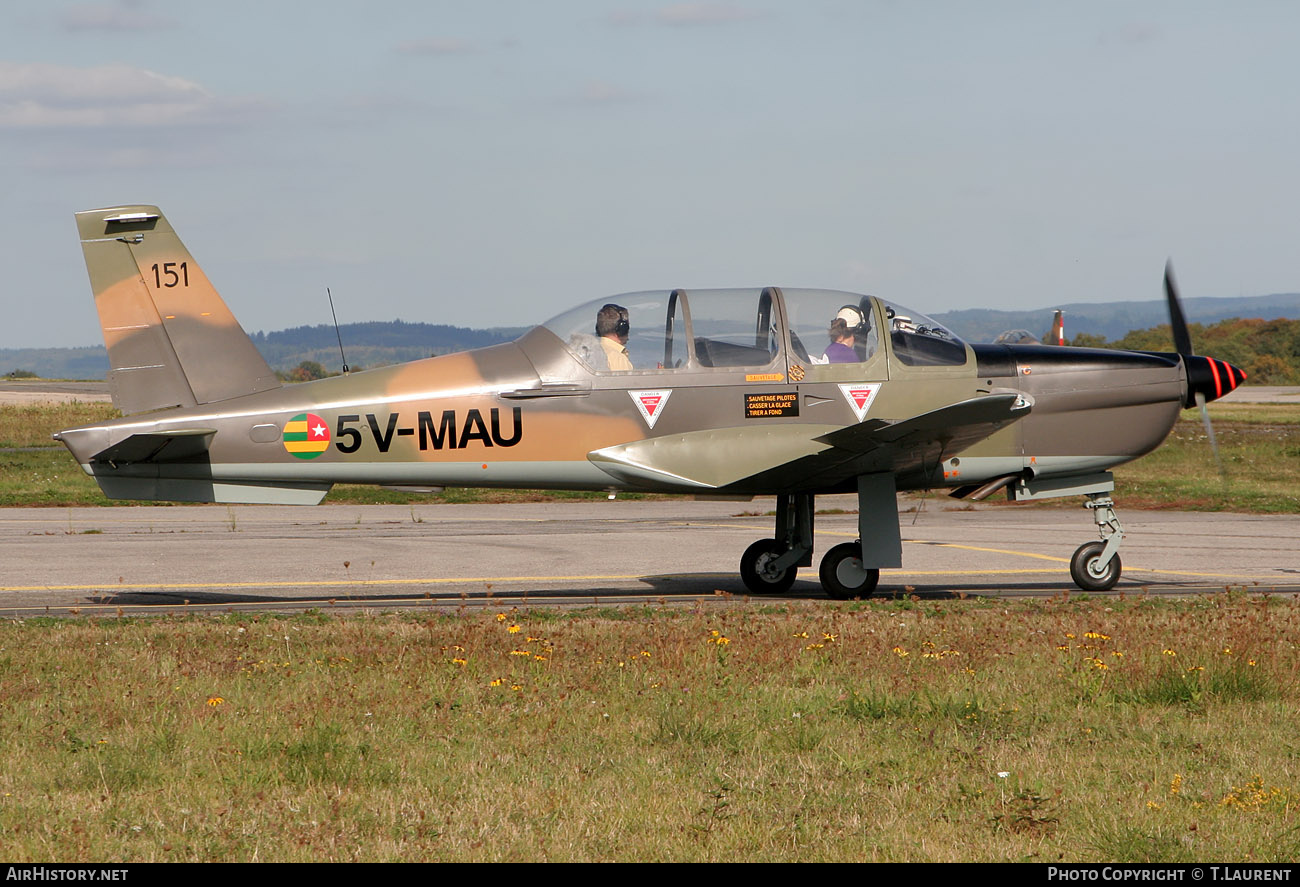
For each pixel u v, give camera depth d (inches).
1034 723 714.8
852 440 1105.4
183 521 2123.5
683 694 764.6
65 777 592.4
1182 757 643.5
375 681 797.9
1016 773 608.1
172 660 860.0
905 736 681.0
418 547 1716.3
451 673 821.9
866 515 1218.0
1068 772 613.3
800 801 566.6
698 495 1232.8
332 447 1181.1
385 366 1224.2
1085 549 1282.0
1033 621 1040.2
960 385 1221.1
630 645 918.4
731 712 727.1
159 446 1148.5
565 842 509.7
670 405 1176.2
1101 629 982.4
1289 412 5856.3
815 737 673.6
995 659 876.0
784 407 1183.6
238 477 1190.9
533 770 611.5
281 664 848.9
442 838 514.3
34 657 869.8
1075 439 1256.2
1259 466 3270.2
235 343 1206.3
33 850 494.6
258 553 1640.0
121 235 1186.0
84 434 1166.3
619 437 1176.8
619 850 503.8
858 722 712.4
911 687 788.0
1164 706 761.0
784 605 1151.6
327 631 995.9
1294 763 634.2
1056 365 1253.1
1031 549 1715.1
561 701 749.3
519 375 1184.8
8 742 649.0
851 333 1205.1
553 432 1176.8
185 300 1197.7
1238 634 900.6
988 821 541.0
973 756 638.5
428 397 1182.9
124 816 537.6
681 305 1187.9
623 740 673.6
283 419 1179.9
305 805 553.6
